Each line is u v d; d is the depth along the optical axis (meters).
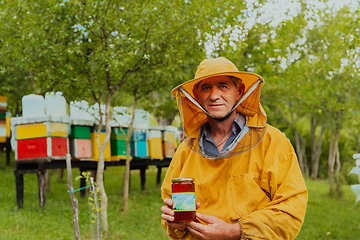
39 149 7.07
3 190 9.79
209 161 1.97
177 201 1.73
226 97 1.90
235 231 1.73
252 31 8.73
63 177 12.58
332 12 9.29
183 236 2.03
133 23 6.34
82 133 7.55
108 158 8.16
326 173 21.91
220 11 6.99
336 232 7.81
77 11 6.13
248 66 8.73
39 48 6.13
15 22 6.41
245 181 1.84
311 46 10.35
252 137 1.89
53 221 6.96
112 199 9.32
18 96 12.02
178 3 6.74
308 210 9.99
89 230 6.50
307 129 23.33
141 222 7.54
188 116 2.12
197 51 7.42
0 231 6.21
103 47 6.35
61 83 6.49
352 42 6.51
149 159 9.75
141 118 9.34
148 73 6.89
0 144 11.56
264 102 9.73
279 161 1.85
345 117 12.20
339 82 10.75
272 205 1.78
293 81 8.89
